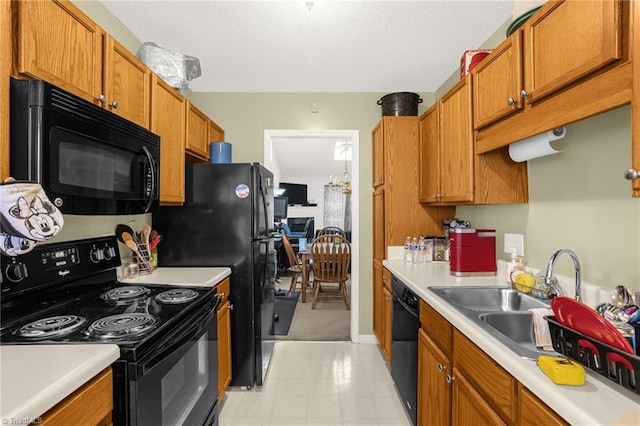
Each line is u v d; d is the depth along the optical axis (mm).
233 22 1849
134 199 1351
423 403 1469
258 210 2098
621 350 618
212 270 1950
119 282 1578
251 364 2066
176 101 1895
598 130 1163
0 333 936
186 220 2074
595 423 543
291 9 1736
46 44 1013
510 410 803
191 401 1224
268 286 2340
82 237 1516
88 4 1612
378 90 2848
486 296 1492
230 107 2863
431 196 2143
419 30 1919
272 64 2352
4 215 807
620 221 1076
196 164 2078
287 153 6961
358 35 1977
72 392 695
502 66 1267
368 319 2877
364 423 1759
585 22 846
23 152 895
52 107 933
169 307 1214
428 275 1813
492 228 1960
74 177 1033
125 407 846
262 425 1744
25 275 1067
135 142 1348
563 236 1348
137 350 858
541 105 1060
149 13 1772
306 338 2947
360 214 2895
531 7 1121
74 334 932
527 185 1591
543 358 724
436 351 1301
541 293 1313
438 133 2004
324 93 2879
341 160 7344
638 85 695
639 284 1010
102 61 1282
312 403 1945
